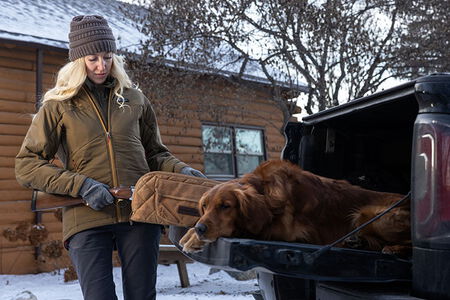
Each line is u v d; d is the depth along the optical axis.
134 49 10.30
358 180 3.61
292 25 9.83
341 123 3.47
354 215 2.59
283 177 2.53
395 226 2.54
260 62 10.25
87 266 2.81
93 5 13.75
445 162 2.14
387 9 10.39
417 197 2.21
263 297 3.01
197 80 11.36
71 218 2.87
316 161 3.59
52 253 8.92
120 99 3.01
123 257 2.95
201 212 2.49
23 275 9.20
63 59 10.16
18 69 9.61
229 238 2.26
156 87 9.99
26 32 9.52
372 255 2.28
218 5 9.72
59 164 9.19
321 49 9.72
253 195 2.41
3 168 9.31
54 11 11.88
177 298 6.47
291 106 10.78
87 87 2.97
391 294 2.24
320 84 9.91
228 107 11.64
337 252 2.24
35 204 2.90
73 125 2.89
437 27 10.45
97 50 2.89
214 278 8.90
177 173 2.96
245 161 12.79
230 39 10.02
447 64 10.41
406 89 2.38
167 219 2.78
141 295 2.93
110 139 2.92
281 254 2.17
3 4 11.15
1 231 9.22
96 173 2.89
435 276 2.12
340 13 9.72
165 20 9.98
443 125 2.16
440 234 2.12
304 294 2.64
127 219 2.88
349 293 2.29
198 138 11.77
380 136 3.67
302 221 2.49
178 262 7.87
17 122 9.52
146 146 3.31
